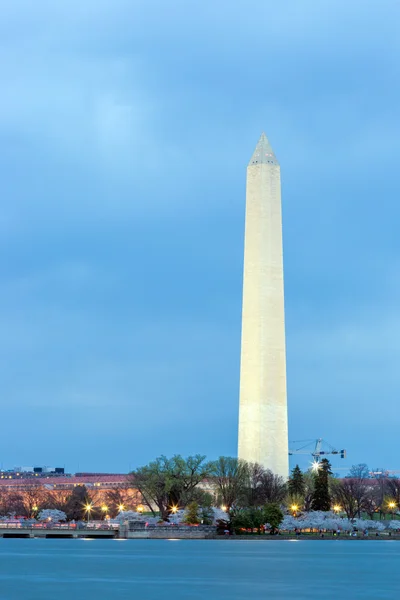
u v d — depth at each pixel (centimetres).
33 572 15538
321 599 12194
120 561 17625
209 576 14862
